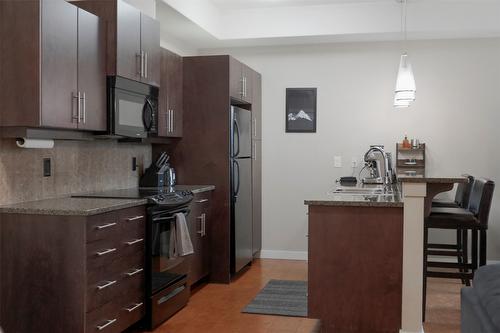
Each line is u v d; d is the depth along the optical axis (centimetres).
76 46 336
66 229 309
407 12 566
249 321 405
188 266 451
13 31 306
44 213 311
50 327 313
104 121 369
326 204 354
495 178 595
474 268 445
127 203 347
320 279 358
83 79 344
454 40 600
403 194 345
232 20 605
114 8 369
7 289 320
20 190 338
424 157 599
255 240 620
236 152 536
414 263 344
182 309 435
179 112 522
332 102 630
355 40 613
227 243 521
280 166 645
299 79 638
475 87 598
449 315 414
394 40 612
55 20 315
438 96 605
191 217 469
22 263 317
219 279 522
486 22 552
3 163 324
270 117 645
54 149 370
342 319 355
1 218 320
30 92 304
